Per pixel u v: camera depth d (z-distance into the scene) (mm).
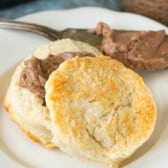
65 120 292
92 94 303
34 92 317
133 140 301
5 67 365
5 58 371
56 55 335
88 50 354
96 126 297
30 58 335
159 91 356
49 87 301
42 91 315
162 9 411
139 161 309
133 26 396
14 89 329
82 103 299
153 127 310
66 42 357
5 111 341
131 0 420
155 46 358
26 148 320
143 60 354
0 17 439
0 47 376
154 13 416
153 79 362
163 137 325
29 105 317
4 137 326
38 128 315
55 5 453
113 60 324
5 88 357
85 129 294
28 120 315
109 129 299
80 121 295
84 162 311
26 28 381
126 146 299
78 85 304
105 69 316
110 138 298
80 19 400
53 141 298
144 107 311
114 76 315
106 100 304
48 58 329
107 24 384
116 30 378
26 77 321
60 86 299
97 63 317
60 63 326
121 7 440
